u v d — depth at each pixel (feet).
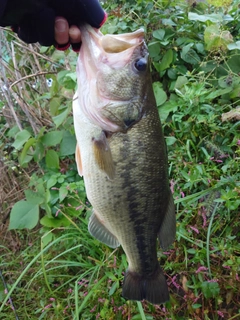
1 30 2.29
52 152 1.98
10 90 2.13
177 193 1.73
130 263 1.28
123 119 1.18
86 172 1.21
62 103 2.09
